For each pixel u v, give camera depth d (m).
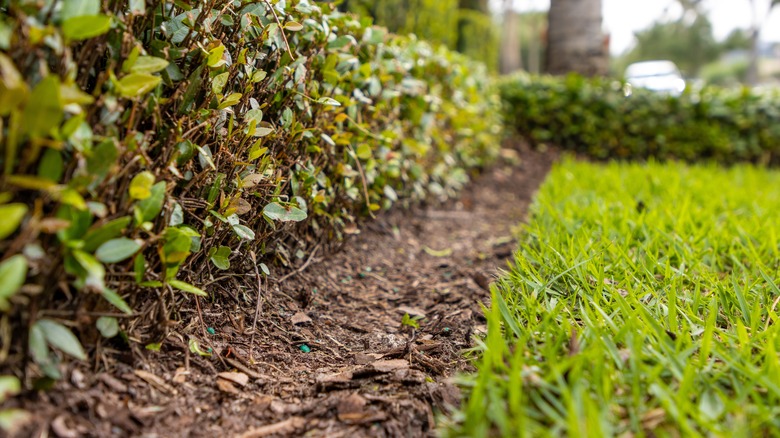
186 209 0.67
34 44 0.52
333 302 0.88
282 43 0.78
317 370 0.70
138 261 0.60
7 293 0.49
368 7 1.96
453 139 1.67
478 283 0.94
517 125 2.73
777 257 0.92
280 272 0.88
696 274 0.87
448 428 0.58
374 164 1.03
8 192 0.52
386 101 1.08
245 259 0.79
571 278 0.81
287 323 0.79
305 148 0.85
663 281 0.81
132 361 0.63
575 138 2.69
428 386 0.65
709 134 2.56
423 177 1.36
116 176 0.58
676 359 0.61
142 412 0.59
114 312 0.62
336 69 0.91
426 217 1.45
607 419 0.56
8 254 0.52
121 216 0.59
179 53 0.64
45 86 0.51
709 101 2.56
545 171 2.35
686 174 1.88
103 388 0.60
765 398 0.59
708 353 0.63
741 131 2.59
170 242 0.62
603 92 2.61
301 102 0.81
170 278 0.63
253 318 0.77
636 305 0.71
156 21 0.64
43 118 0.52
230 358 0.69
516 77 2.75
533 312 0.71
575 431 0.51
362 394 0.65
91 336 0.61
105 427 0.57
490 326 0.64
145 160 0.59
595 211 1.14
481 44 3.79
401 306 0.89
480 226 1.44
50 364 0.56
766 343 0.66
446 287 0.94
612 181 1.58
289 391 0.66
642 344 0.64
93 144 0.57
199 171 0.70
